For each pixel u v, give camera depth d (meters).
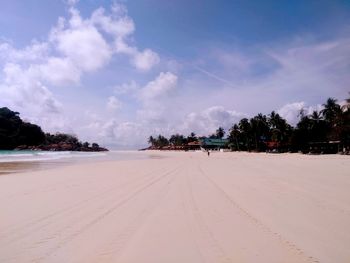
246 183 14.98
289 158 48.62
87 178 17.77
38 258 5.29
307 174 19.70
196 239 6.25
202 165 30.88
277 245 5.89
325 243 6.00
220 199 10.60
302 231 6.80
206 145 151.12
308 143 85.44
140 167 27.98
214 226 7.20
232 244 5.94
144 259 5.21
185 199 10.62
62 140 161.88
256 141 113.75
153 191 12.44
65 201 10.36
